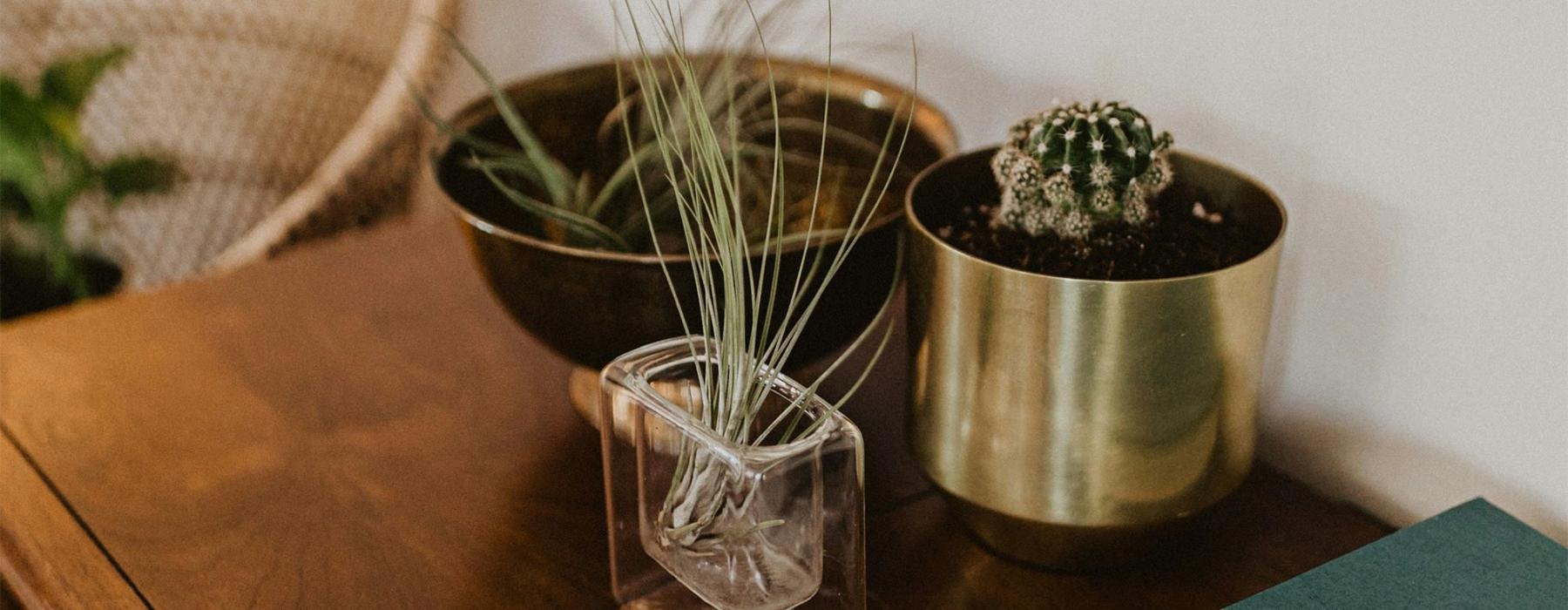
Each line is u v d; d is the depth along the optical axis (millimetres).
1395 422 864
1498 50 775
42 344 1020
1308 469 909
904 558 855
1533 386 808
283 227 1345
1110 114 776
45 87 1542
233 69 1639
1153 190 801
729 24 1094
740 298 760
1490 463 833
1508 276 800
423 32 1439
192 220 1646
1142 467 787
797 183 994
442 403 966
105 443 934
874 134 994
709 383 768
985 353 781
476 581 844
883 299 889
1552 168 774
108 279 1681
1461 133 796
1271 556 851
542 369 997
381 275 1094
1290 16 835
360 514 884
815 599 782
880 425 942
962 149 1021
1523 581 755
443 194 892
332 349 1017
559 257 840
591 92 1030
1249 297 771
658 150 964
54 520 879
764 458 745
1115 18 906
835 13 1065
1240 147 876
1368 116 824
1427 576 759
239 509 887
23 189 1605
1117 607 826
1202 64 877
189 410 961
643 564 809
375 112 1427
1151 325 754
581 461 921
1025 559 844
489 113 990
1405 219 826
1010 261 794
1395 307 844
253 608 829
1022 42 959
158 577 846
